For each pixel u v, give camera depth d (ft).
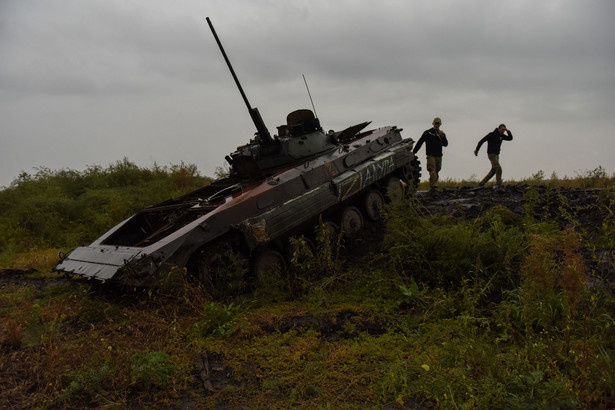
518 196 35.99
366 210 32.91
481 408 12.52
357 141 34.24
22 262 34.04
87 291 24.08
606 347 15.05
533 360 14.53
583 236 24.22
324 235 26.27
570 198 33.01
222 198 27.32
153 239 25.68
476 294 19.99
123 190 50.52
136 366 15.61
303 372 15.69
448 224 25.54
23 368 16.37
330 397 14.17
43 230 42.52
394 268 24.18
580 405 12.08
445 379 14.05
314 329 19.48
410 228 25.77
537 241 19.66
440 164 41.39
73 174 54.39
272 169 30.55
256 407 13.92
